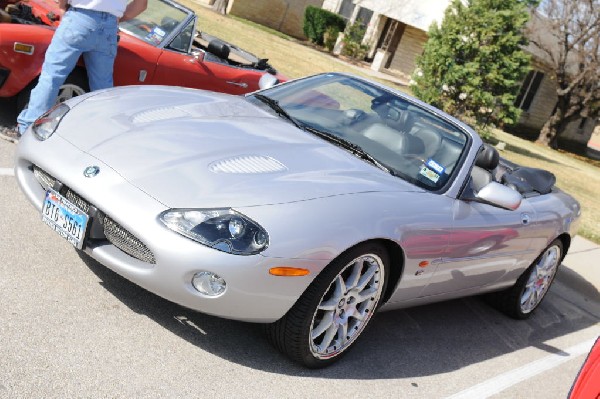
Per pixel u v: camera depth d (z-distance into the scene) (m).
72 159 3.41
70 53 5.01
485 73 18.19
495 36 18.05
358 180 3.70
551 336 5.49
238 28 22.42
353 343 3.74
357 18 29.77
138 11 5.57
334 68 21.00
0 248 3.71
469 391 3.99
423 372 4.03
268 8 28.67
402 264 3.74
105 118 3.78
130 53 6.07
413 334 4.54
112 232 3.26
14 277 3.46
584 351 5.34
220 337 3.55
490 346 4.83
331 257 3.22
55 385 2.75
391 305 3.99
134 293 3.70
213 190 3.20
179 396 2.96
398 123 4.42
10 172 4.81
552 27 27.70
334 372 3.63
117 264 3.19
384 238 3.48
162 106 4.10
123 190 3.17
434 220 3.83
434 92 18.36
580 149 35.62
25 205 4.35
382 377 3.77
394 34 28.92
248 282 3.05
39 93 5.05
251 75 7.12
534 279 5.43
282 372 3.43
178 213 3.07
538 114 31.03
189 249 3.00
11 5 5.95
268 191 3.26
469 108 18.27
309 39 29.20
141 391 2.90
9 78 5.23
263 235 3.07
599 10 27.19
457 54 18.31
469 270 4.38
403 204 3.71
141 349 3.21
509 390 4.20
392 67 29.11
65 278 3.62
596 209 13.38
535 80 29.83
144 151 3.44
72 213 3.30
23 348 2.92
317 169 3.66
